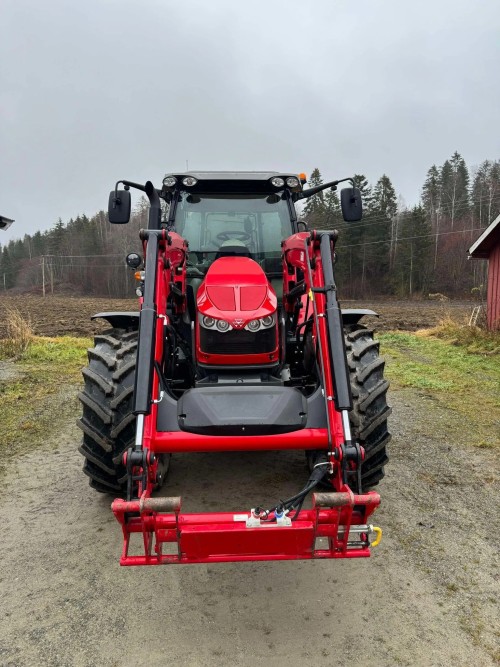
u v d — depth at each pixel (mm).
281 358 3459
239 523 2203
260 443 2676
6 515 3588
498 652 2322
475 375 8023
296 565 3012
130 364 3332
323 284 2910
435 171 70250
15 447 4898
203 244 4273
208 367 3193
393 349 10891
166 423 2744
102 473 3387
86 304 35688
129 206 3617
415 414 5906
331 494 2164
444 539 3252
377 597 2703
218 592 2766
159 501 2107
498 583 2811
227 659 2293
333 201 55750
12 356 9609
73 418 5770
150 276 2859
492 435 5168
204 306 3197
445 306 32281
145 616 2574
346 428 2520
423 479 4137
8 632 2463
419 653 2318
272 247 4328
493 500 3785
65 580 2855
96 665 2266
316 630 2471
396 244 54562
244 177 4215
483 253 13242
